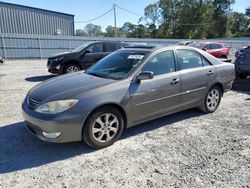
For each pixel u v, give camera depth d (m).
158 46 4.68
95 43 10.50
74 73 4.76
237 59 9.42
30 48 22.89
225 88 5.61
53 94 3.59
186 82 4.67
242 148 3.78
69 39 24.72
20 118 5.05
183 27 68.12
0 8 26.27
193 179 2.97
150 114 4.25
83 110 3.45
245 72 9.14
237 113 5.46
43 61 19.98
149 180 2.95
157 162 3.36
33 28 28.94
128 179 2.98
